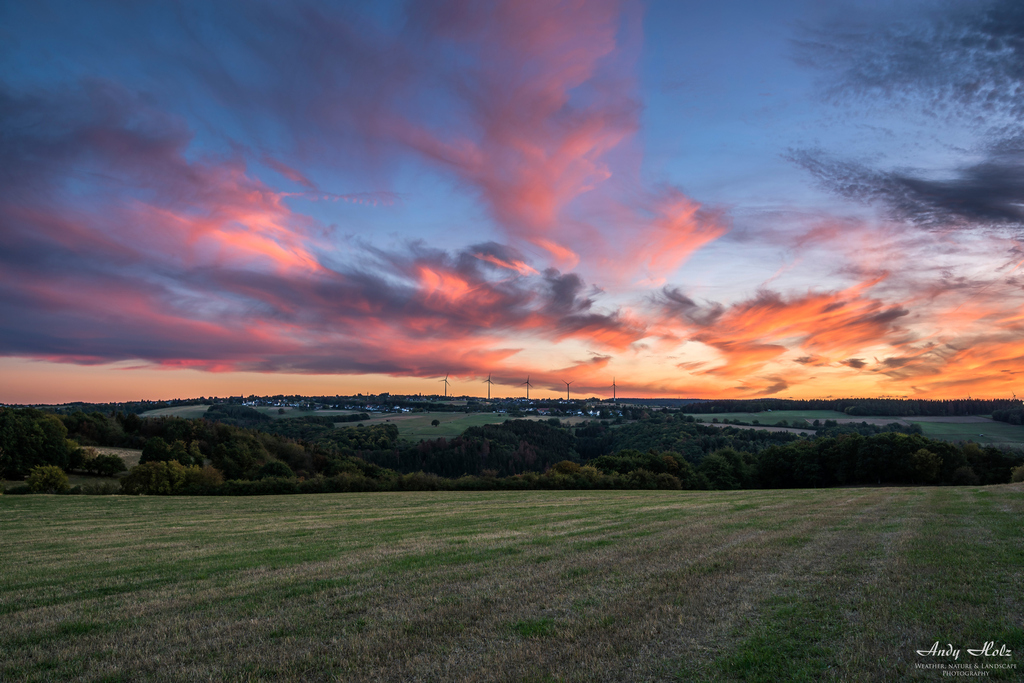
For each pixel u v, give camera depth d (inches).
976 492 1306.6
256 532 1045.8
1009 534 629.6
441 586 483.8
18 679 303.7
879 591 408.8
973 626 323.0
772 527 801.6
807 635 322.7
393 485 2780.5
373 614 404.2
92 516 1518.2
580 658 301.3
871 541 631.2
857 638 314.0
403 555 668.1
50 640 370.6
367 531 986.1
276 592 488.1
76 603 475.5
